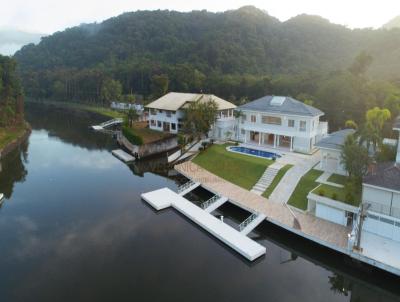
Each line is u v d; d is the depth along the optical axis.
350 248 24.66
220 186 39.28
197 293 22.75
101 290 23.03
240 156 47.62
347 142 34.09
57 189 43.50
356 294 24.12
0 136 71.12
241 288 23.47
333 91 66.12
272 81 97.06
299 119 48.53
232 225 33.03
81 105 141.00
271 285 23.94
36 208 37.28
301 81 88.75
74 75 160.00
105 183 45.94
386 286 23.62
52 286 23.50
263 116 53.09
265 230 30.83
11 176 49.00
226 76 113.56
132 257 27.16
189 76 118.06
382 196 27.33
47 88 171.88
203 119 56.44
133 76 141.38
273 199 34.94
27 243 29.61
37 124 96.69
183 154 54.38
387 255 24.16
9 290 23.16
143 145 57.28
